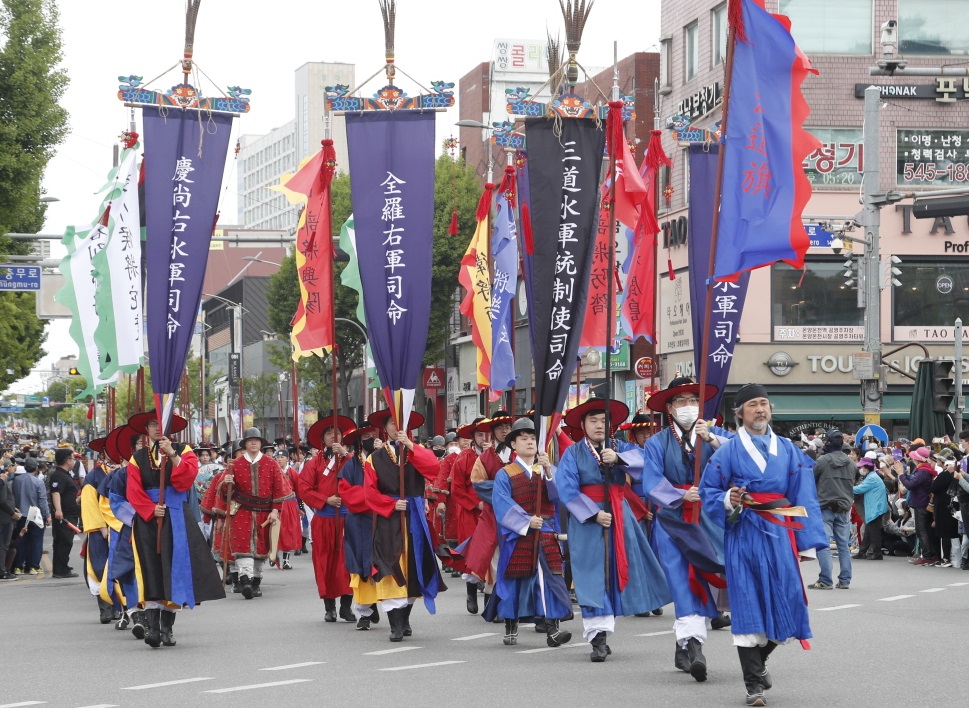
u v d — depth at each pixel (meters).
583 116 14.21
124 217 15.68
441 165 46.09
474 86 60.62
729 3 11.61
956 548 22.28
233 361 58.88
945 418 26.53
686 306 39.56
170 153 14.34
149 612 13.22
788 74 11.58
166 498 13.23
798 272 38.09
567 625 14.50
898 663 11.27
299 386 64.69
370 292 14.34
